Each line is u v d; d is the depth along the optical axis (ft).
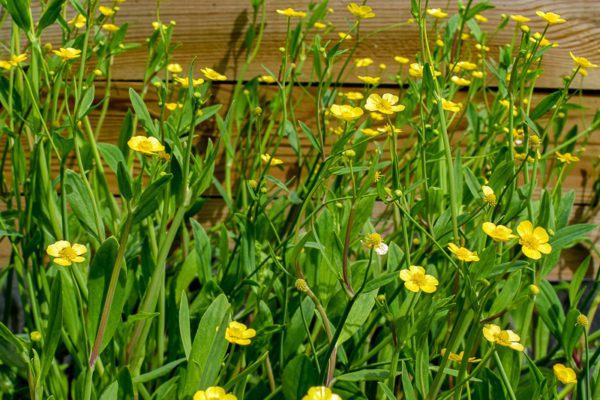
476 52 3.42
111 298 2.20
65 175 2.41
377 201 3.34
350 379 2.31
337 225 2.57
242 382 2.27
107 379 2.40
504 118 3.00
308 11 3.33
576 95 3.50
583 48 3.48
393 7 3.37
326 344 2.57
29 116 2.71
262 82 3.35
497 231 2.18
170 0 3.28
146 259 2.54
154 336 2.60
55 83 2.49
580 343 2.78
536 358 2.89
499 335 2.13
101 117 3.09
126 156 2.68
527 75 2.71
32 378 2.17
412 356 2.41
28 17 2.37
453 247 2.19
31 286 2.52
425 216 2.60
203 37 3.31
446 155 2.43
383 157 3.31
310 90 3.38
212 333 2.26
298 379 2.28
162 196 2.49
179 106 2.75
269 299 2.72
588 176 3.51
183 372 2.26
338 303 2.57
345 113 2.31
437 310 2.26
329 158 2.38
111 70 3.26
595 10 3.46
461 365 2.20
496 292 2.57
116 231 2.62
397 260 2.52
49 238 2.61
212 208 3.33
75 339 2.39
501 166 2.45
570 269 3.42
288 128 3.05
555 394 2.37
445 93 2.90
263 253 2.76
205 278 2.63
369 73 3.42
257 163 2.91
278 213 2.95
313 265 2.53
